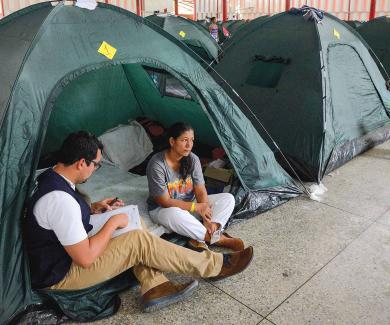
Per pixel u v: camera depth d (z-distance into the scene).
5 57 2.32
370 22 6.84
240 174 3.13
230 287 2.35
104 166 3.78
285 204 3.34
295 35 4.16
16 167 2.03
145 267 2.17
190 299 2.25
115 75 4.27
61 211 1.81
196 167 2.68
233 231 2.95
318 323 2.07
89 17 2.59
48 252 1.94
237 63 4.54
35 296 2.05
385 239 2.82
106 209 2.35
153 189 2.58
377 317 2.11
